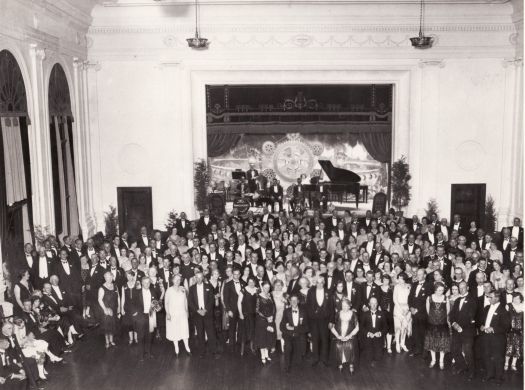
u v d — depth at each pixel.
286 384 8.90
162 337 10.66
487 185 17.41
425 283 9.63
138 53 16.72
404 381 8.95
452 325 9.21
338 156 18.36
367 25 16.64
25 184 11.82
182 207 17.52
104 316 10.13
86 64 16.55
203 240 12.73
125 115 17.03
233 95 17.48
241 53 16.81
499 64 16.89
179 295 9.79
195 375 9.21
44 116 13.15
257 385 8.88
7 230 11.20
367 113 17.55
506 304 9.12
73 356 9.95
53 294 10.16
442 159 17.33
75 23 15.38
